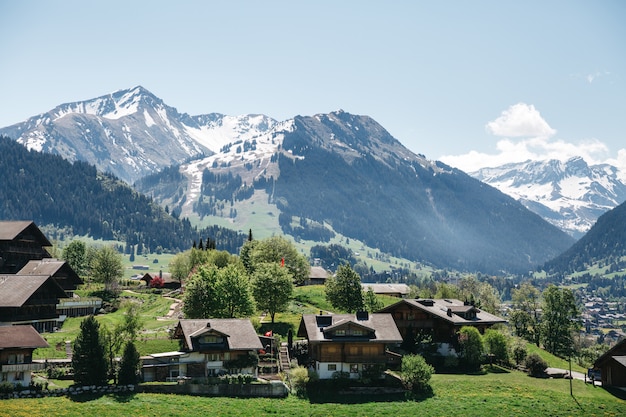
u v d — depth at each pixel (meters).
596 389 117.62
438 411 98.44
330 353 113.75
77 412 87.69
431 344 132.00
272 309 149.75
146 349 117.19
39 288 137.12
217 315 137.25
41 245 178.25
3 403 89.12
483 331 140.88
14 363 98.25
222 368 110.25
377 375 112.62
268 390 103.81
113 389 98.69
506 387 113.00
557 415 99.12
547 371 127.56
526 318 188.00
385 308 138.62
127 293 198.62
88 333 100.00
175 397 98.25
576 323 174.50
